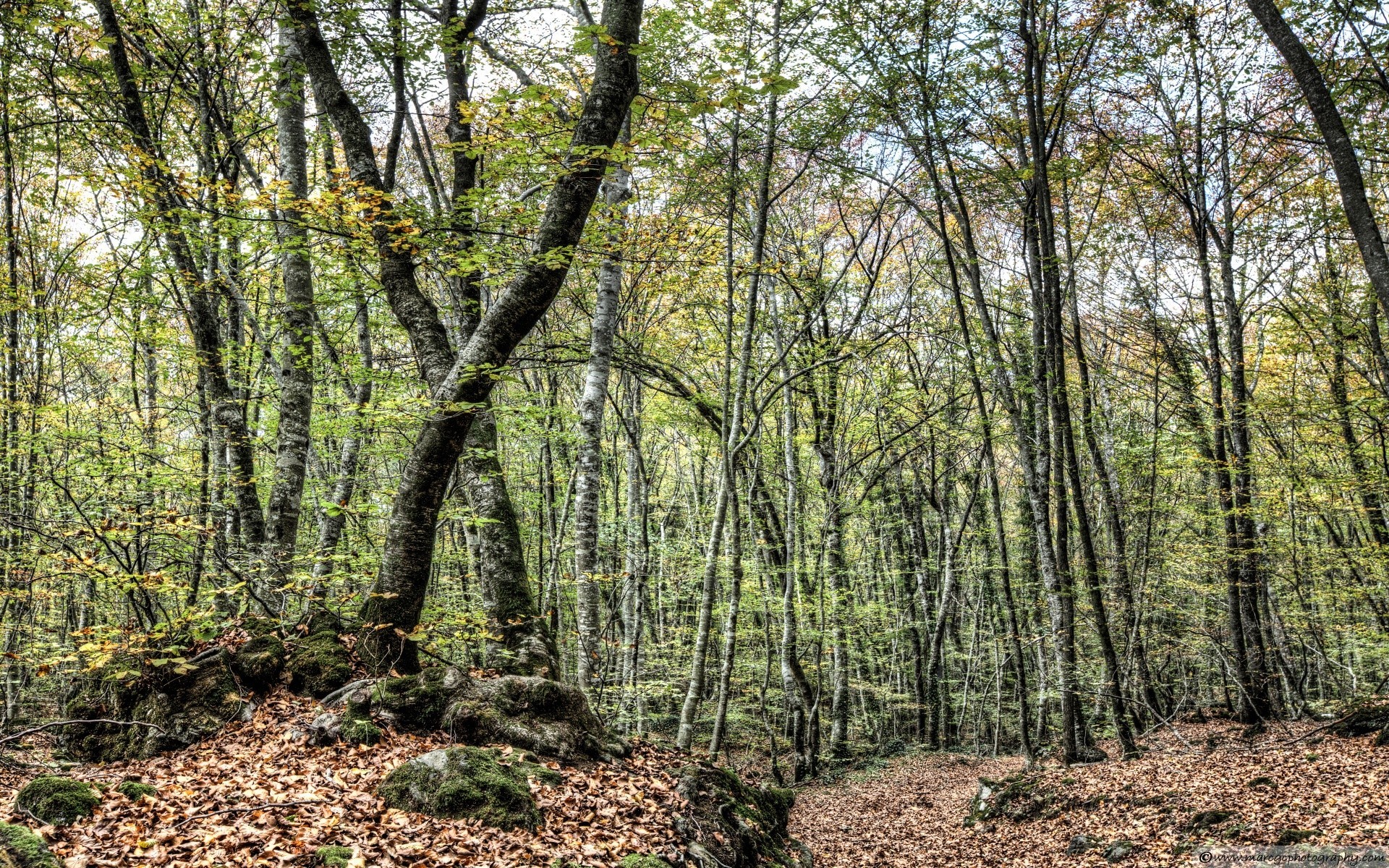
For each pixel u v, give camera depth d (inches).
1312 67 295.7
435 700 289.3
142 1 412.5
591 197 315.0
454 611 399.9
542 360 526.6
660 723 1004.6
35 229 576.7
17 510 421.4
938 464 1141.1
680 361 844.6
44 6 364.5
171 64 439.5
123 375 716.0
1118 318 844.6
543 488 707.4
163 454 433.1
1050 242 601.3
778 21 571.5
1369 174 536.4
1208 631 698.2
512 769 259.8
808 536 930.1
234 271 454.6
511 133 303.9
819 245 814.5
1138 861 369.7
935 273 880.9
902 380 852.6
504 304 305.1
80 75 422.3
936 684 1059.3
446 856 206.2
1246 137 658.2
